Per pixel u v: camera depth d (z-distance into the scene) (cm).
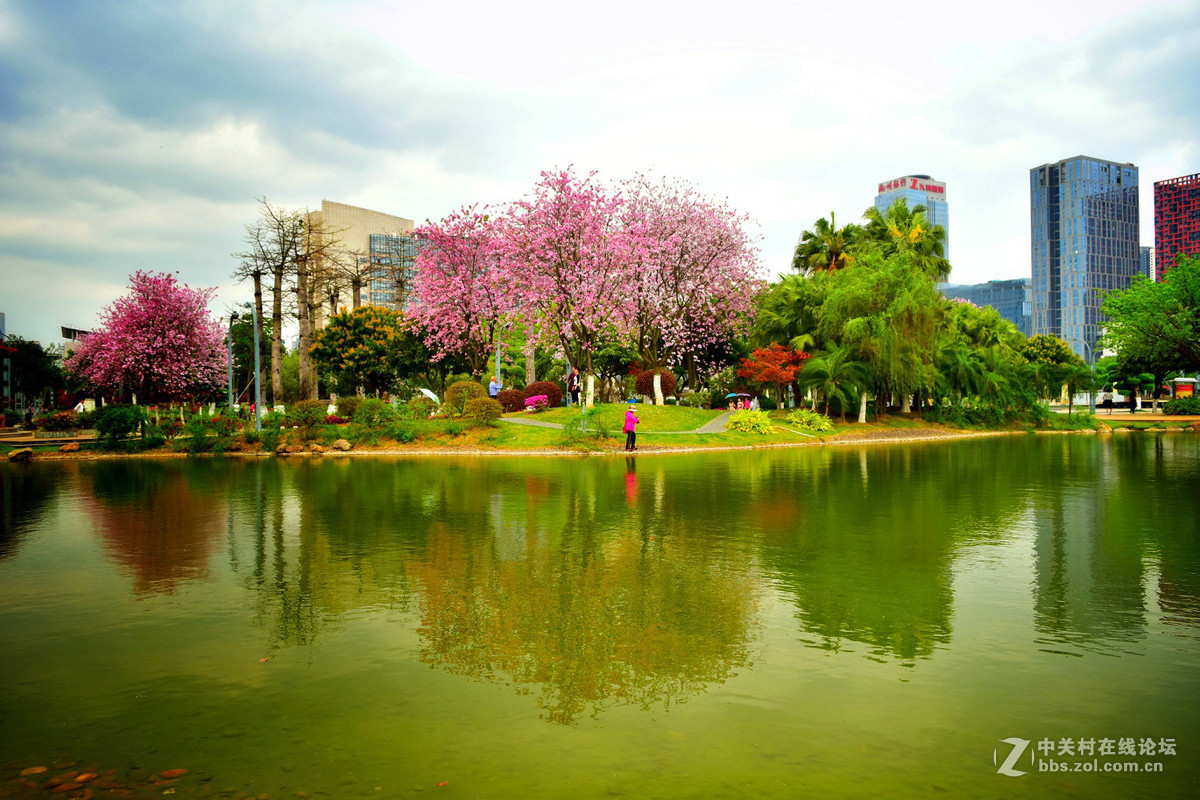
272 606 748
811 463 2347
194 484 1881
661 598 767
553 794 392
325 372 5478
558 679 551
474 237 3975
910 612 715
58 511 1430
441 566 913
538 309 3591
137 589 823
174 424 3133
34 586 840
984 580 837
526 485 1762
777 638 641
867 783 404
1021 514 1297
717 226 3975
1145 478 1877
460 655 603
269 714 495
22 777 418
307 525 1220
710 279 4019
